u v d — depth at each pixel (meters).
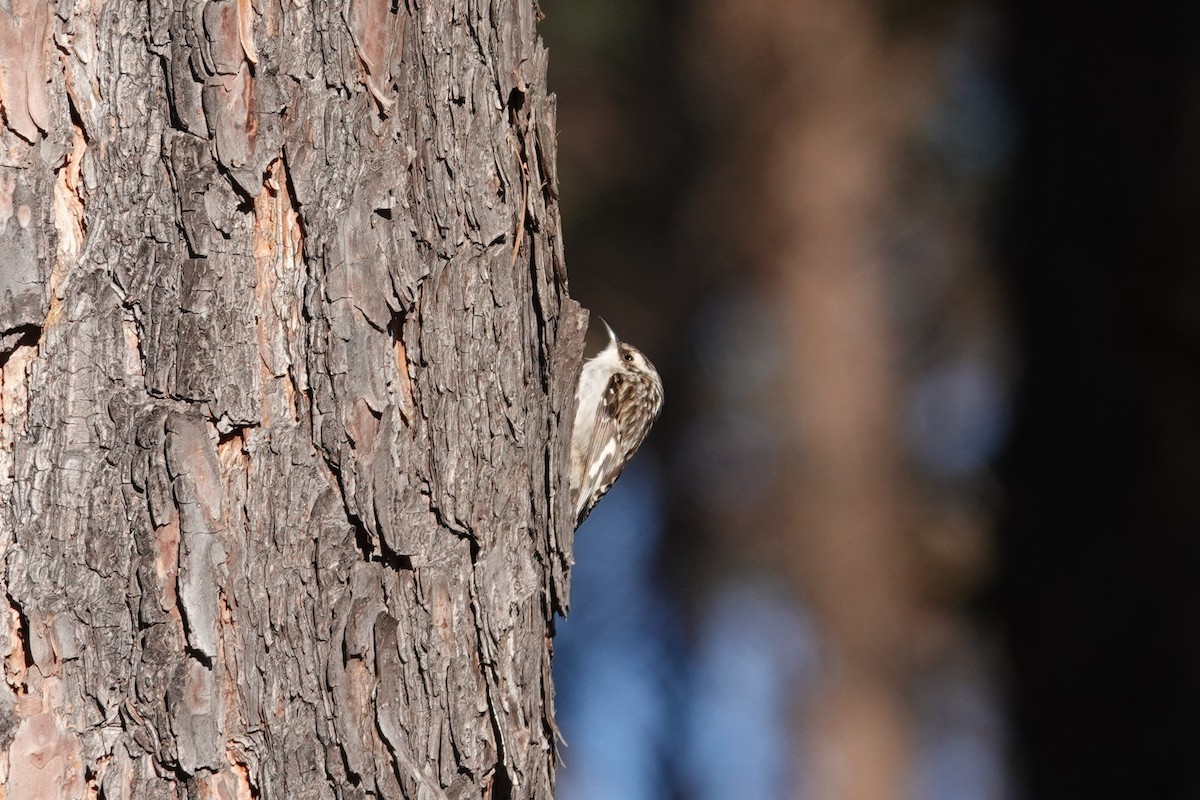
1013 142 8.48
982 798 20.69
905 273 20.83
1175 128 7.74
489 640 5.27
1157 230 7.70
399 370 5.05
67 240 4.46
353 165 4.89
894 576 20.98
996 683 10.21
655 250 19.84
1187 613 7.52
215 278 4.61
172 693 4.52
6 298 4.35
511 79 5.50
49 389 4.43
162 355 4.55
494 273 5.34
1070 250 7.98
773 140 20.08
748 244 20.20
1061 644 7.88
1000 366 18.69
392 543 4.95
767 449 21.38
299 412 4.78
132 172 4.53
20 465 4.39
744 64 19.91
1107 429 7.81
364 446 4.88
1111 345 7.82
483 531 5.27
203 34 4.59
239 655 4.64
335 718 4.80
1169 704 7.53
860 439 21.03
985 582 9.20
